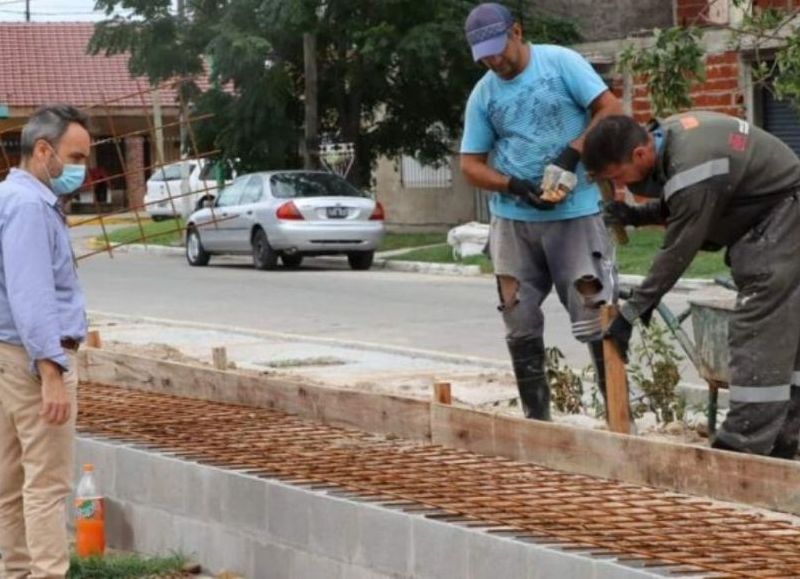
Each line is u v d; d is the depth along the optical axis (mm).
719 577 6164
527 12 30781
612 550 6555
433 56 29859
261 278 26312
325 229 27516
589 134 7859
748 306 7961
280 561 7805
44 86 53469
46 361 7086
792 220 7867
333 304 21406
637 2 31828
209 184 34219
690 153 7680
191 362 14422
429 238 33281
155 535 8641
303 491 7664
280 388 10125
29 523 7383
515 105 9156
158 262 31547
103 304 22156
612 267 9344
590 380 12234
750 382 7977
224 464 8477
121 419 10008
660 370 10609
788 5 21953
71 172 7238
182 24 32312
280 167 32562
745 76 26766
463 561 6840
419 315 19719
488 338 17156
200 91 32469
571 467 8078
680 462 7488
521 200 9188
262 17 30766
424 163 33719
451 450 8828
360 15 31188
